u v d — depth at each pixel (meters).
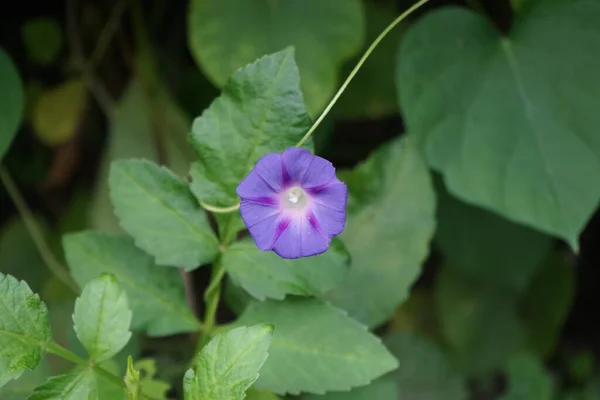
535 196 0.87
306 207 0.75
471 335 1.05
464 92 0.89
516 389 0.98
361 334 0.76
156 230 0.77
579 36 0.89
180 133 1.00
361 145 1.07
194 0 0.92
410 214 0.83
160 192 0.77
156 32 1.04
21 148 1.06
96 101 1.07
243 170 0.76
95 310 0.73
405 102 0.88
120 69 1.06
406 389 0.96
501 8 1.00
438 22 0.90
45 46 1.05
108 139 1.04
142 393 0.76
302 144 0.75
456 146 0.88
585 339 1.18
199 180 0.76
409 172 0.84
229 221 0.77
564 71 0.89
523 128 0.88
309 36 0.92
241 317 0.77
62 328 0.91
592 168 0.87
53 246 1.03
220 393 0.70
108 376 0.74
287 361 0.76
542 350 1.07
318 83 0.92
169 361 0.89
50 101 1.05
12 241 1.02
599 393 1.10
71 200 1.07
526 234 1.01
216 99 0.75
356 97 0.99
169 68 1.05
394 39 1.00
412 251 0.83
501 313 1.05
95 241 0.79
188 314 0.79
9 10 1.05
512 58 0.90
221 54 0.92
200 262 0.77
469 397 1.03
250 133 0.76
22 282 0.73
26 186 1.07
